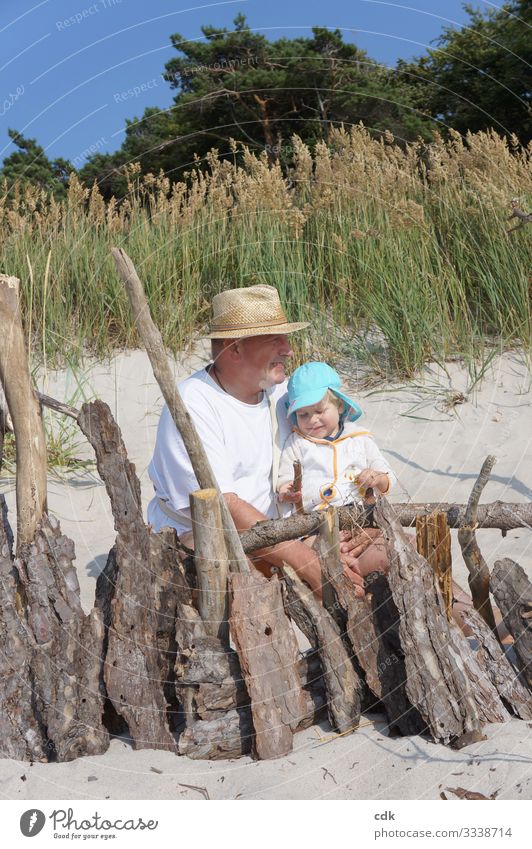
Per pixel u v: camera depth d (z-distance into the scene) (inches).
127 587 92.0
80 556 157.2
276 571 108.3
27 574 92.3
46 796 84.1
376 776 85.4
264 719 89.8
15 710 91.0
